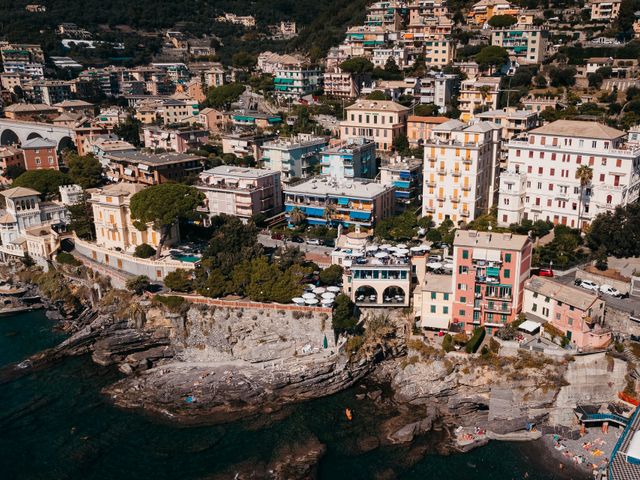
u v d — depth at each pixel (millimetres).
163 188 159750
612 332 121875
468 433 114750
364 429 116562
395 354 134500
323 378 127688
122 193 166250
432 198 171875
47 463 109625
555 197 156875
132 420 121375
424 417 118750
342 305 132125
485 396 119500
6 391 131250
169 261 154875
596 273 136000
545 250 144000
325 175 198250
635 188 152125
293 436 114250
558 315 123625
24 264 182500
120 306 148875
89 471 107562
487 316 129625
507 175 158750
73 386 133375
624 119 196750
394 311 138250
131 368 138500
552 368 117688
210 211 187500
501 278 126562
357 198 171625
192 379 131875
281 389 127938
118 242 169375
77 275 169250
